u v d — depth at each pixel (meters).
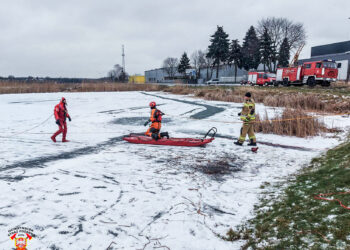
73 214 3.69
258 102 20.39
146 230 3.32
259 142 8.59
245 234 3.17
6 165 5.95
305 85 27.91
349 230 2.59
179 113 15.89
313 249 2.48
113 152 7.28
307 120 9.45
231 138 9.26
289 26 56.47
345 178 4.10
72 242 3.03
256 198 4.25
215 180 5.16
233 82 56.31
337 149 6.70
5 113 15.42
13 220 3.49
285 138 9.09
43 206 3.91
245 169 5.84
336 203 3.29
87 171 5.57
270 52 54.50
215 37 62.06
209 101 23.00
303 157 6.61
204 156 6.92
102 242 3.04
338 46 45.47
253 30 61.34
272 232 3.04
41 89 36.88
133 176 5.31
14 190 4.50
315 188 4.07
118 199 4.21
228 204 4.09
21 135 9.56
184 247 2.96
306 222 3.04
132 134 9.26
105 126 11.73
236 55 58.34
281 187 4.55
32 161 6.30
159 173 5.52
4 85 36.22
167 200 4.20
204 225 3.45
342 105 13.85
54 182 4.90
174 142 8.11
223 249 2.90
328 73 23.30
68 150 7.48
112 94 34.09
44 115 14.84
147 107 19.27
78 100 24.86
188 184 4.92
